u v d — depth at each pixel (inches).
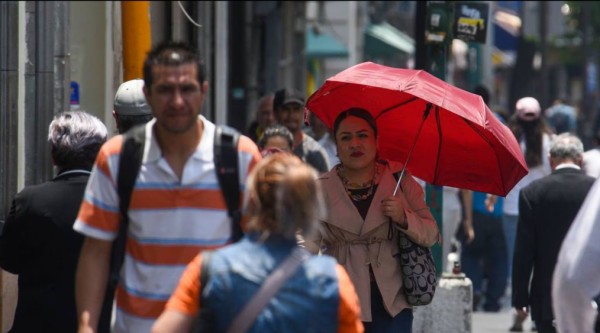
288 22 1753.2
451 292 672.4
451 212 858.1
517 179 487.5
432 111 485.1
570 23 3125.0
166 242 331.9
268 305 281.3
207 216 332.5
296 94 701.3
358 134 462.9
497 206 914.1
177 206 331.9
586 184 594.9
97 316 338.3
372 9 2117.4
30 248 406.3
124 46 685.3
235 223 335.0
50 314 403.5
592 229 331.0
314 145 708.7
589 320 334.0
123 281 336.2
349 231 462.0
